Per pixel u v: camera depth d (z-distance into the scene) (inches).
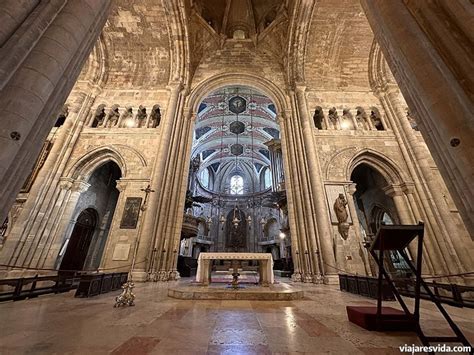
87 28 194.5
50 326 145.6
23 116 141.9
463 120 157.2
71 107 585.9
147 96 660.1
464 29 166.7
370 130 601.6
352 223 491.8
